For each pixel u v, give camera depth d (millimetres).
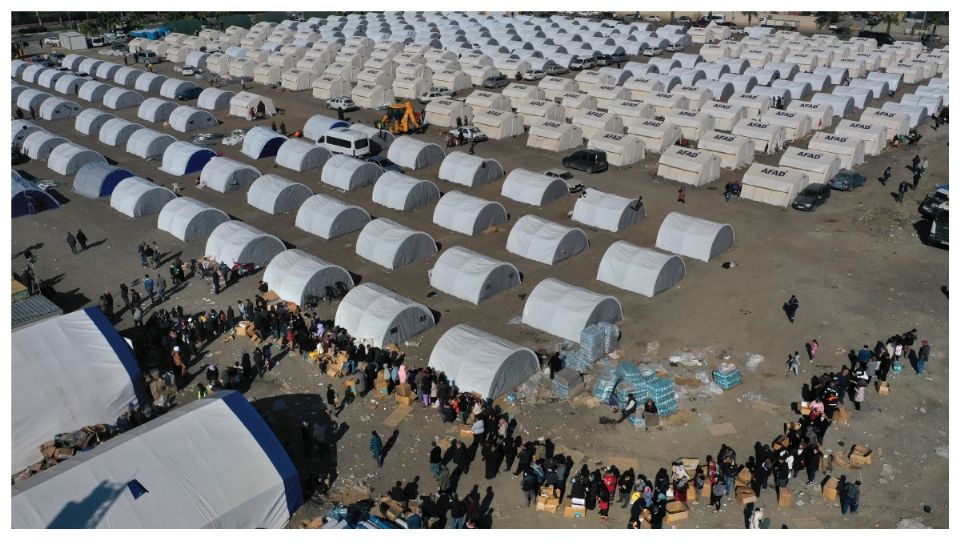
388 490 27266
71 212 54031
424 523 25359
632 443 29344
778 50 108125
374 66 101312
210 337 37000
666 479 26438
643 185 59281
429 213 53781
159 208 53781
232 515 24031
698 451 28859
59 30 149750
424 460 28719
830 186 57094
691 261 45031
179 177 61719
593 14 162750
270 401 32188
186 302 40750
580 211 51250
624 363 32562
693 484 26828
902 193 54375
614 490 26422
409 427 30484
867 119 71000
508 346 32531
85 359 30562
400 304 36062
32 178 60906
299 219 50375
